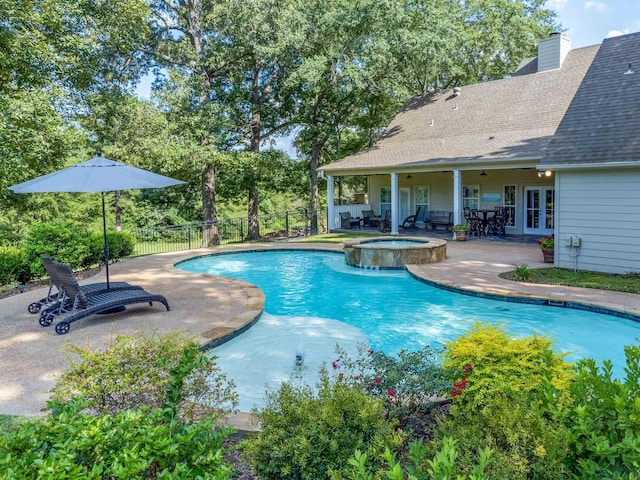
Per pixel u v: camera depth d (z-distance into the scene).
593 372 2.92
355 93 20.98
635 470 2.23
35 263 10.89
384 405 3.42
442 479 1.90
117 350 3.61
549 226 18.02
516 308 8.56
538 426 2.55
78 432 2.16
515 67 26.64
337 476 2.46
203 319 7.46
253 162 19.70
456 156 17.16
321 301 9.66
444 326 7.83
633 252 9.98
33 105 12.25
